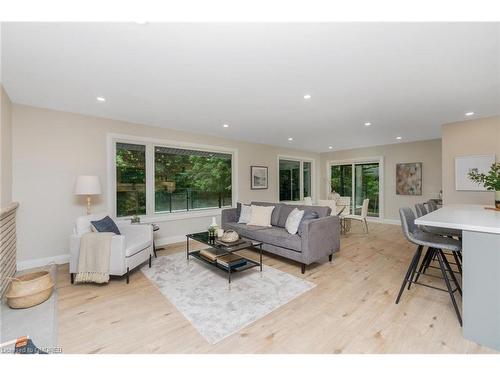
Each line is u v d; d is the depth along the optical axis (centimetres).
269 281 271
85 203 351
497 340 155
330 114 355
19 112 301
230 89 262
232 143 551
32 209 310
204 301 225
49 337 172
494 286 156
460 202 395
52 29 157
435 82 245
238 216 461
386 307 212
